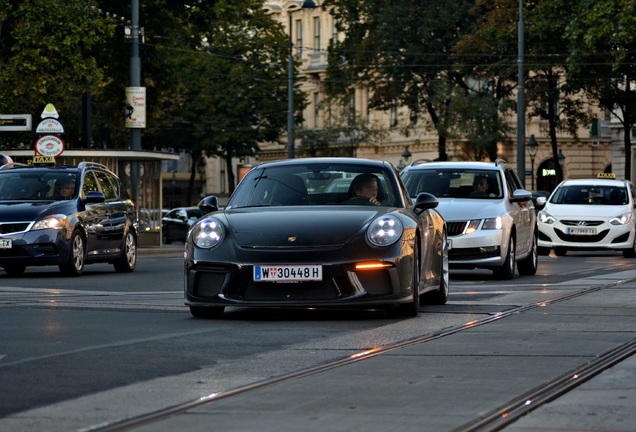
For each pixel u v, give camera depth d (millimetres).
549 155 115188
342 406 9828
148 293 23172
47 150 46750
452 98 86750
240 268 16953
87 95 60094
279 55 119000
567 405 9953
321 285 16906
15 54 60812
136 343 14242
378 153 124125
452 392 10539
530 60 84625
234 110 117312
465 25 91500
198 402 10023
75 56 58500
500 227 27797
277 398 10227
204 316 17688
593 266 35281
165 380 11336
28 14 58188
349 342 14484
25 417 9391
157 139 118875
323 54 132125
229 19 69562
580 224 42781
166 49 70312
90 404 9992
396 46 92812
